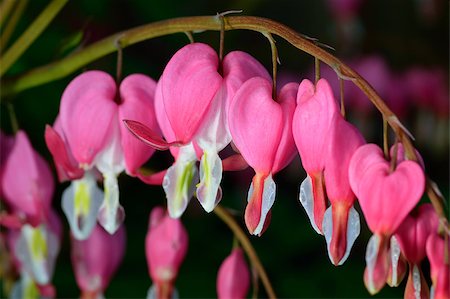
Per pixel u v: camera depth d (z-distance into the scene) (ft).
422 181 1.12
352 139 1.15
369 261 1.13
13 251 1.52
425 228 1.16
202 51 1.20
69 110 1.28
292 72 2.36
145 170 1.40
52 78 1.38
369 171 1.14
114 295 1.84
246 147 1.17
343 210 1.15
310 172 1.16
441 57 2.40
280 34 1.16
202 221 1.98
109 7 2.04
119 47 1.30
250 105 1.17
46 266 1.45
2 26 1.56
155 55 2.04
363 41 2.39
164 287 1.45
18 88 1.40
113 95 1.28
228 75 1.19
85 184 1.32
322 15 2.78
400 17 2.69
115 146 1.27
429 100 2.35
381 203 1.13
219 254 1.94
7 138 1.46
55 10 1.43
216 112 1.19
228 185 2.11
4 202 1.44
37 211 1.42
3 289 1.68
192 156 1.22
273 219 2.05
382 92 2.28
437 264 1.15
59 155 1.25
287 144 1.17
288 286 1.94
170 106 1.19
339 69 1.14
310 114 1.15
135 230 1.91
